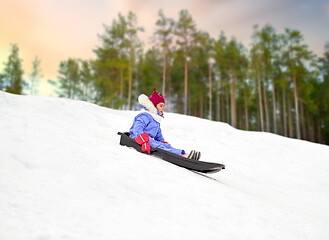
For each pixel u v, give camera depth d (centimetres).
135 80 3603
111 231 175
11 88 3925
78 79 4309
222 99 4084
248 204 283
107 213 196
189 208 237
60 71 4297
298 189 546
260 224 242
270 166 659
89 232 168
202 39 3052
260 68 3178
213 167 346
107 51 3019
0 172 216
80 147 317
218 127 901
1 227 153
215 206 254
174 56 3019
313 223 294
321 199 510
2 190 192
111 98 3000
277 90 3888
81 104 761
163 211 220
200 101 4044
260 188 489
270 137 913
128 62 3011
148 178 278
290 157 758
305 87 3203
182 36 3027
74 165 262
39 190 204
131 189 247
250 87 3512
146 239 174
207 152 669
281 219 269
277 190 510
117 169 278
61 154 279
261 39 3197
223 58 3262
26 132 326
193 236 192
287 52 3231
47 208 184
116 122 692
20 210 174
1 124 338
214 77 3844
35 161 250
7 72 3991
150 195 245
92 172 258
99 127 561
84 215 186
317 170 688
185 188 277
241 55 3434
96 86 3672
